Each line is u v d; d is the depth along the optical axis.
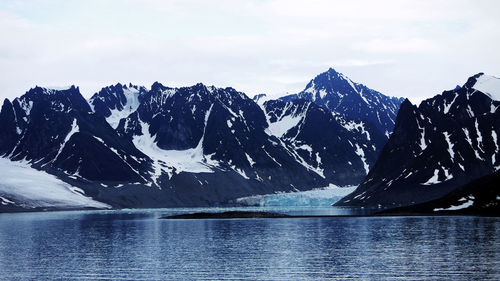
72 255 119.50
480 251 111.06
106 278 92.69
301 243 133.88
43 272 98.69
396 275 89.69
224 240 144.88
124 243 142.12
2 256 119.56
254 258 110.62
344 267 98.00
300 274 92.94
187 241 144.38
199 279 90.81
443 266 95.69
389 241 132.12
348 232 158.50
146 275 94.62
